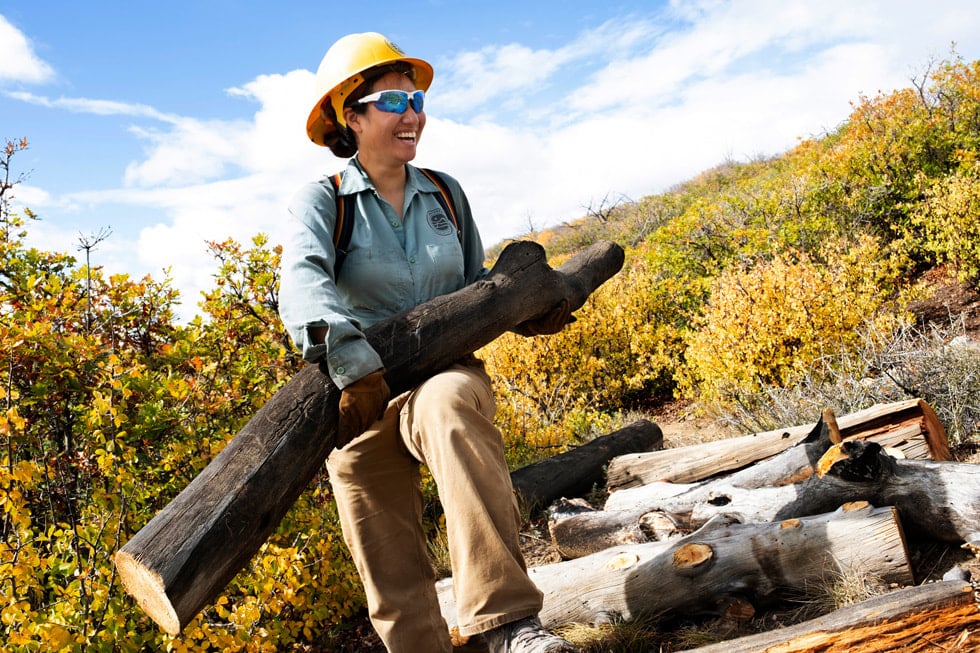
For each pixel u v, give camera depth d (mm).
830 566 2732
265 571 3256
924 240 8945
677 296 9641
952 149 9781
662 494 4012
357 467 2420
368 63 2336
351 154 2529
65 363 3363
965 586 2260
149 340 4223
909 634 2148
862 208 9711
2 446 3176
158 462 3543
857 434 3703
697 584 2877
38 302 3615
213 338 4172
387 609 2490
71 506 3449
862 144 10281
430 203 2535
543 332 2707
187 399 3674
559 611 3057
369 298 2396
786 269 6805
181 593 1789
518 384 8250
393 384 2174
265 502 1939
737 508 3357
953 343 5039
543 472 5098
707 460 4488
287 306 2119
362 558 2498
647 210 20578
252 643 3152
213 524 1859
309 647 3600
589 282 2879
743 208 11234
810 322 6359
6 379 3287
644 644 2809
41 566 2881
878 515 2742
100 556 3021
